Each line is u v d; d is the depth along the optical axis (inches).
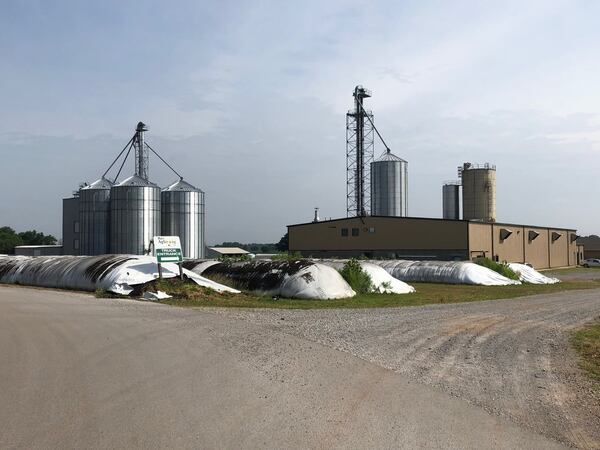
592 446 244.7
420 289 1317.7
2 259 1526.8
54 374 343.6
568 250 3700.8
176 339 468.4
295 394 304.8
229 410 272.7
